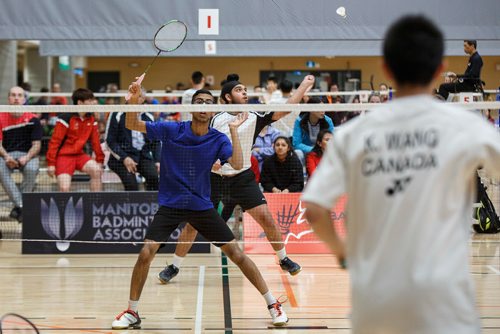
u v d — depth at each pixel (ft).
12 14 30.63
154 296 21.58
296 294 21.80
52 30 30.76
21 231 30.68
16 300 20.99
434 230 8.02
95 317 19.19
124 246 28.14
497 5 31.24
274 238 23.32
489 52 34.81
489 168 8.27
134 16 30.78
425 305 7.90
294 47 44.83
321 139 28.53
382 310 8.05
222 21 30.83
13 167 31.71
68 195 28.19
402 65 8.21
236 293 21.98
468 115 8.29
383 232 8.12
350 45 43.96
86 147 43.80
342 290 22.27
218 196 22.93
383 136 8.27
